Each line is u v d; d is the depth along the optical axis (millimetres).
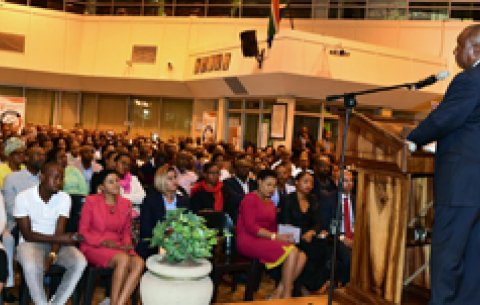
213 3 17641
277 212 5062
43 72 18078
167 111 18469
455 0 15359
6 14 17609
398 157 2383
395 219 2570
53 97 19250
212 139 15695
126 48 18078
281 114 12961
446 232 2168
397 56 13734
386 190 2627
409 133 2275
